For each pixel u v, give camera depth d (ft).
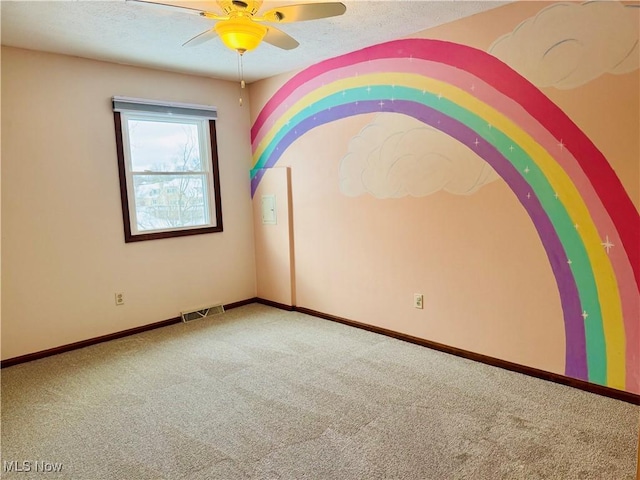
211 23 9.37
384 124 11.55
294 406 8.55
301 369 10.25
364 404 8.54
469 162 10.01
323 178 13.35
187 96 13.98
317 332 12.75
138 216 13.26
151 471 6.75
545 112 8.79
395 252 11.79
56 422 8.19
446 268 10.76
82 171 11.91
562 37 8.41
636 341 8.15
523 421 7.76
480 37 9.52
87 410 8.61
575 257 8.70
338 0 8.55
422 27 10.26
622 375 8.38
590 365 8.74
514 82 9.14
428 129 10.64
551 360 9.25
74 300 11.98
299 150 13.94
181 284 14.19
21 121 10.85
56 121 11.40
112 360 11.10
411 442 7.25
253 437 7.55
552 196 8.86
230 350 11.56
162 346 11.99
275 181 14.79
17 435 7.77
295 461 6.88
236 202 15.49
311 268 14.21
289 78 13.92
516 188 9.34
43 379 10.07
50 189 11.40
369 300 12.64
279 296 15.39
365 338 12.17
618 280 8.23
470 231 10.20
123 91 12.58
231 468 6.76
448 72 10.13
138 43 10.67
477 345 10.41
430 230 10.94
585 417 7.83
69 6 8.38
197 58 12.14
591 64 8.13
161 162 13.67
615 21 7.80
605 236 8.29
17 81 10.75
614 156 8.05
